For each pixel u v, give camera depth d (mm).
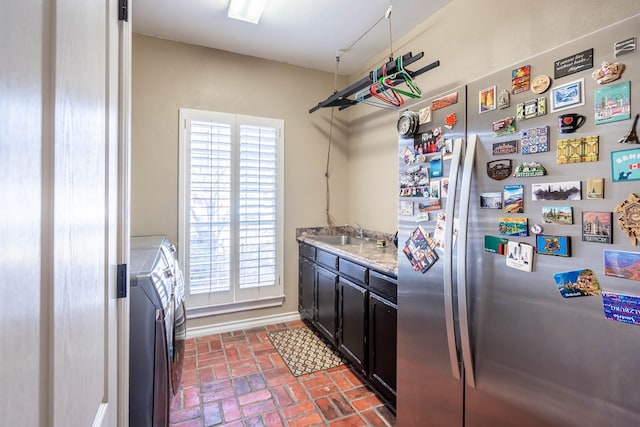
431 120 1388
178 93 2828
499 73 1082
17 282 357
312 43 2855
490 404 1114
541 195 948
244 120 3061
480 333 1140
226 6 2316
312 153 3428
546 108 938
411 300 1501
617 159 783
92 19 646
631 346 762
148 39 2723
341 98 2873
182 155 2828
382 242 2785
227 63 3008
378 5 2299
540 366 953
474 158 1165
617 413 785
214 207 2938
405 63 2021
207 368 2336
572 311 875
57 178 463
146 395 1209
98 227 702
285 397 1997
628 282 765
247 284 3088
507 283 1044
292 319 3318
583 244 849
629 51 766
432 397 1381
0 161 319
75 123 541
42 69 417
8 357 335
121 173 921
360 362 2139
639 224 745
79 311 567
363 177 3350
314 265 2936
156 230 2771
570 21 1575
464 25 2156
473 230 1162
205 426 1733
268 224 3182
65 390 493
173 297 1605
